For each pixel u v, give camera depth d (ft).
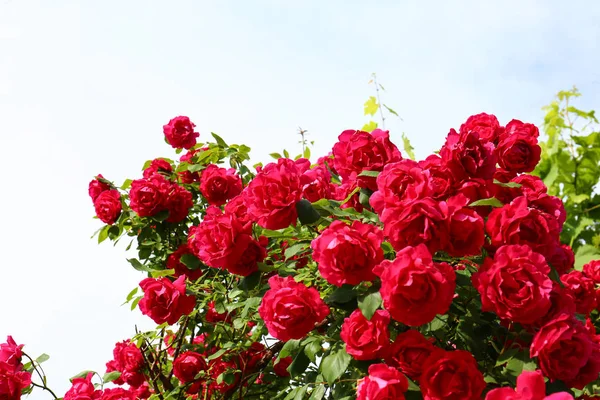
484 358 4.58
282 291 4.47
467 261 4.60
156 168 6.41
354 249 4.33
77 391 5.41
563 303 4.36
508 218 4.45
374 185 4.72
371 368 4.23
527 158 4.87
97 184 6.28
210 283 5.76
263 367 5.53
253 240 4.78
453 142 4.68
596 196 8.09
